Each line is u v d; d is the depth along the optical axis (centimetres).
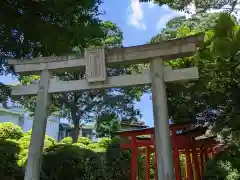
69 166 984
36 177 520
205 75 679
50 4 683
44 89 588
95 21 825
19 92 605
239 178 500
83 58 592
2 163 792
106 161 1176
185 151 1265
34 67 613
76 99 1666
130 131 1078
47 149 1052
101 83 568
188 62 771
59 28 727
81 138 1437
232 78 660
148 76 554
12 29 729
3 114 2238
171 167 470
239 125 615
